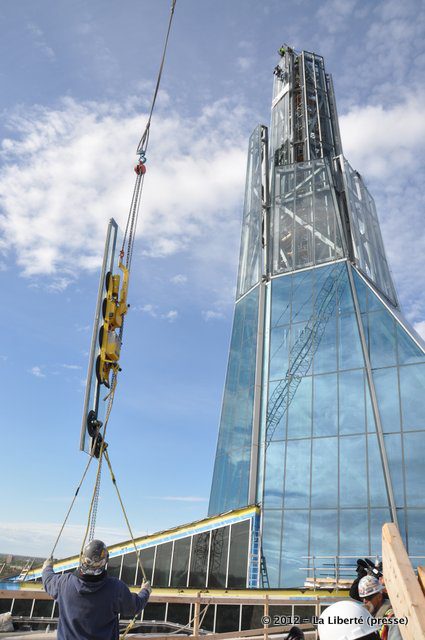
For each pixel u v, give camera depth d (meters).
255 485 36.88
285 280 45.62
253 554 32.31
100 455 12.47
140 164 19.91
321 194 48.47
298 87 62.25
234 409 42.69
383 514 31.70
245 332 45.94
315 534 32.97
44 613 25.02
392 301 45.22
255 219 51.81
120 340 14.72
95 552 5.22
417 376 34.69
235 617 25.45
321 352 39.59
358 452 34.31
